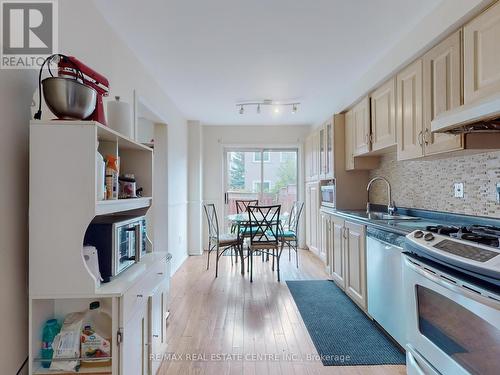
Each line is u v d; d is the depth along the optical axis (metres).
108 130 1.32
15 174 1.24
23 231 1.28
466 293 1.08
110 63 2.12
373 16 2.01
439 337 1.27
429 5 1.87
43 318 1.31
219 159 5.45
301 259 4.64
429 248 1.33
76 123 1.20
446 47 1.82
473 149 1.69
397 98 2.43
